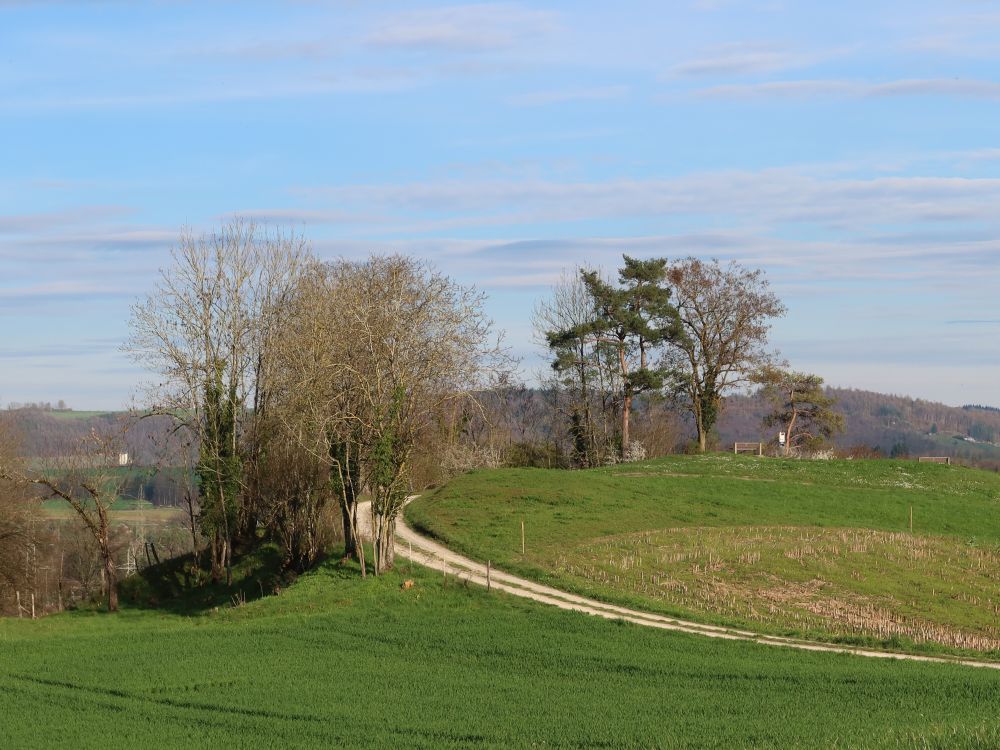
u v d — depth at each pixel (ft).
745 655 120.37
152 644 134.00
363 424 166.81
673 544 184.55
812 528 202.90
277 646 130.21
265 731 91.50
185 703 102.58
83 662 123.24
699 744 80.89
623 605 149.07
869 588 162.30
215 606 189.37
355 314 169.99
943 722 81.15
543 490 225.35
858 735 79.41
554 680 109.29
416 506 224.33
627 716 92.32
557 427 364.99
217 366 213.25
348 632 137.08
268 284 224.53
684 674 110.52
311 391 173.17
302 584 168.55
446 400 178.40
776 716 90.12
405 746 84.89
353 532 178.19
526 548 181.78
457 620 141.49
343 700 101.96
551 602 149.59
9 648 133.80
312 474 188.96
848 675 107.45
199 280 216.74
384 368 169.27
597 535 192.95
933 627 143.43
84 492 216.54
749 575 166.71
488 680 110.01
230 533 211.61
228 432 212.84
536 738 85.66
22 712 100.68
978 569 177.37
